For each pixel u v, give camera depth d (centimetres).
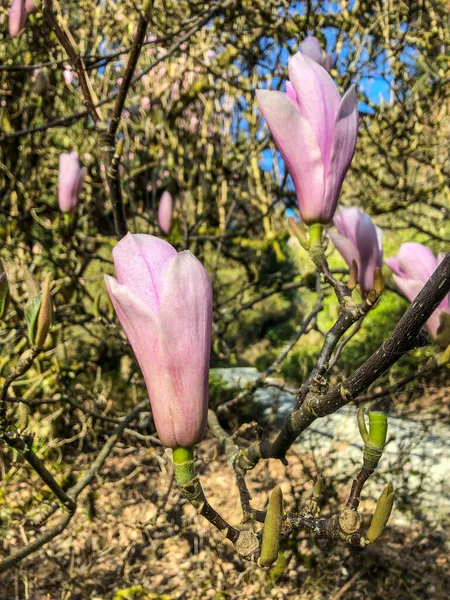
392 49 362
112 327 204
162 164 430
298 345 613
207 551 317
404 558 290
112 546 318
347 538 76
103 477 362
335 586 277
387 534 310
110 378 434
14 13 171
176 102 434
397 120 410
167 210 293
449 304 109
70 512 132
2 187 405
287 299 664
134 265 72
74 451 392
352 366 496
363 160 421
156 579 296
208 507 79
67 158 207
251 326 637
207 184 486
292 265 558
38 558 302
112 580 295
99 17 348
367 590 277
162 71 411
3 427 114
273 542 74
